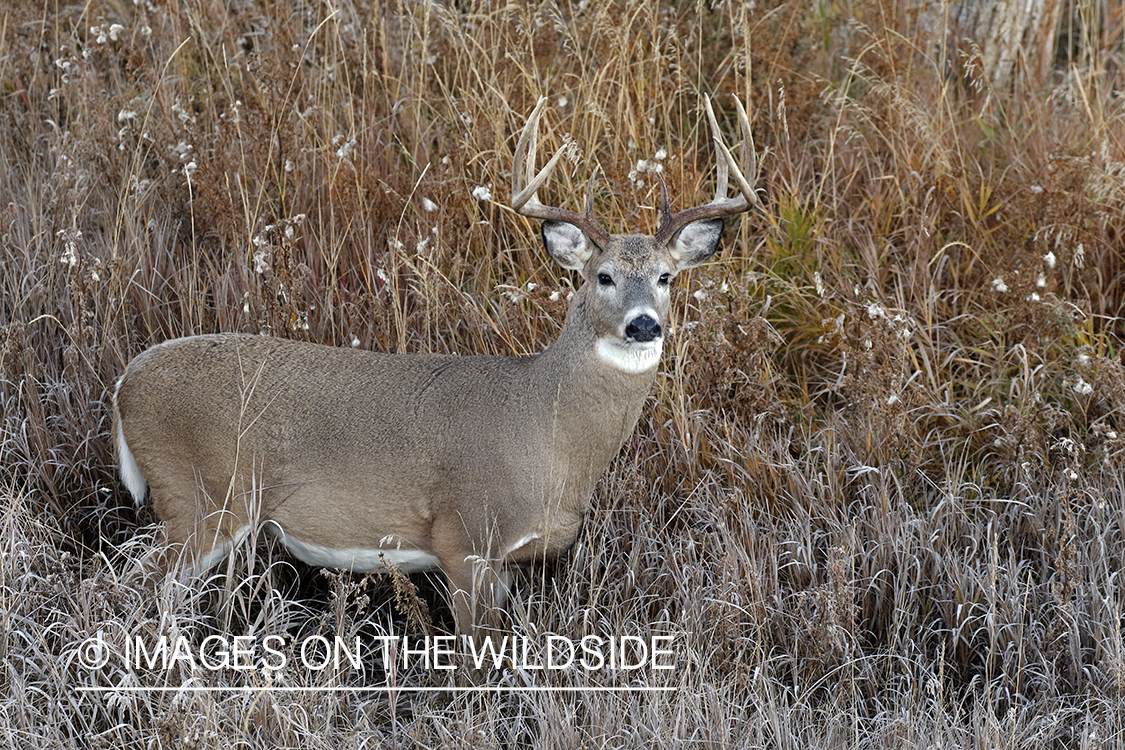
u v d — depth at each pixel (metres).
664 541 11.03
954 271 13.50
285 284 11.53
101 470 11.38
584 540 10.77
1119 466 11.41
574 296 9.95
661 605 10.61
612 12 15.22
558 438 9.76
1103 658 9.84
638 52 14.47
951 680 10.09
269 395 9.80
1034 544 11.18
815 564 10.62
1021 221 13.66
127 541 10.22
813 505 11.05
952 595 10.51
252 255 12.28
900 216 14.10
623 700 9.41
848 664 9.78
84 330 11.34
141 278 12.49
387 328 11.87
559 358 9.82
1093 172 13.66
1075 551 10.10
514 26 14.98
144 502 10.97
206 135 13.96
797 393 12.89
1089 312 12.71
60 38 15.74
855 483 11.52
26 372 11.31
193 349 9.98
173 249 13.01
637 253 9.70
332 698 9.16
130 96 14.47
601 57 14.81
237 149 13.62
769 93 14.52
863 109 14.75
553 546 10.03
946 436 12.27
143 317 12.28
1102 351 12.66
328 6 14.42
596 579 10.62
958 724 9.48
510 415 9.70
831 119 15.22
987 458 12.04
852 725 9.36
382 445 9.74
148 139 13.58
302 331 11.62
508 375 9.87
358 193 12.95
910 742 8.99
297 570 11.11
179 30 15.15
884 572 10.64
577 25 15.47
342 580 9.60
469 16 14.44
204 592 10.10
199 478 9.88
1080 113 15.54
